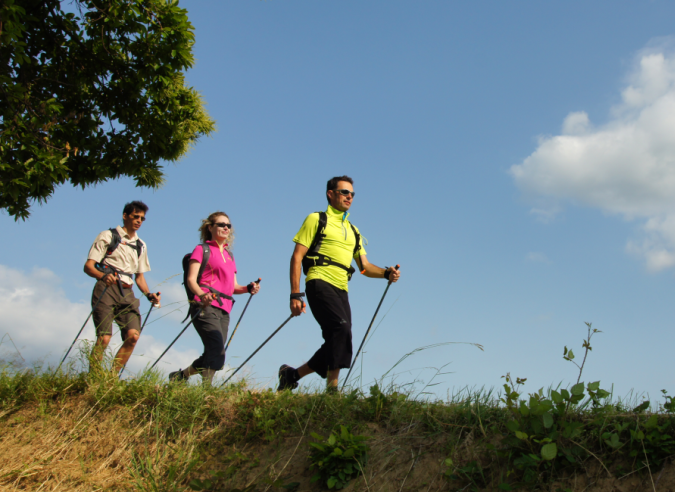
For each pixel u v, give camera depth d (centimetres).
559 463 253
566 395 265
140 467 332
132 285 512
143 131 827
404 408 326
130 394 399
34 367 438
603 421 260
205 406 372
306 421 333
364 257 459
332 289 409
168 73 756
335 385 386
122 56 757
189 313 449
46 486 324
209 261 456
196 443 345
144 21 714
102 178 805
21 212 701
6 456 352
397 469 282
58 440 367
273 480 300
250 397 368
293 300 407
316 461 296
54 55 748
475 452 275
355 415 332
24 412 400
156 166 848
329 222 426
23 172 625
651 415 257
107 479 327
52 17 705
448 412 309
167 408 376
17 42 582
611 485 237
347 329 402
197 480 307
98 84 794
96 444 360
